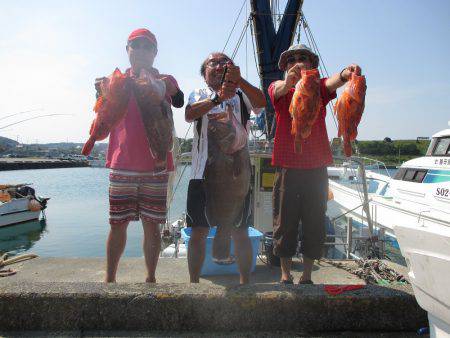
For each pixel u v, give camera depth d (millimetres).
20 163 79375
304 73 3486
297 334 2857
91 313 2869
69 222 21797
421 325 2926
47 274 4918
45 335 2793
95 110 3430
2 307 2850
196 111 3430
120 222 3656
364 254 6465
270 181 8344
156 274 4926
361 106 3354
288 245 3941
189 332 2865
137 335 2809
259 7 9766
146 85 3453
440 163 10195
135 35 3777
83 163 99938
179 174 6445
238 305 2877
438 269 2125
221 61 3719
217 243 3363
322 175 3975
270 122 9539
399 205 11156
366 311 2918
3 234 18500
